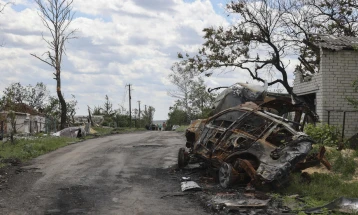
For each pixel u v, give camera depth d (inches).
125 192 361.7
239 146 378.3
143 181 413.4
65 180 417.1
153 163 536.7
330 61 649.6
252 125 410.0
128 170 480.4
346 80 647.8
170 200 332.5
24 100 2098.9
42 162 554.9
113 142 868.0
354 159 452.1
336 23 1101.1
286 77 1029.8
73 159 580.7
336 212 273.9
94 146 773.3
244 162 360.8
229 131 401.4
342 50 648.4
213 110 576.1
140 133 1347.2
